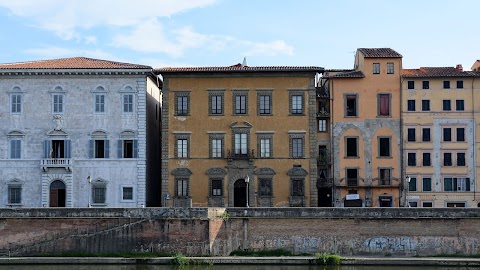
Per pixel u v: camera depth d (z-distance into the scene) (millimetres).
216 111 85312
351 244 67875
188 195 84562
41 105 85062
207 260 63969
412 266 63281
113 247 66938
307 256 66938
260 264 63938
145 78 84750
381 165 86625
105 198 84188
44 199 84188
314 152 84812
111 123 84625
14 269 61781
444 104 87688
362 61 88562
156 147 93188
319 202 88500
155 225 66812
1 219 68062
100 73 84500
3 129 84938
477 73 88562
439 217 67688
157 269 61250
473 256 67125
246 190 83000
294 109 85250
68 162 84062
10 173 84562
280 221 68312
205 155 85000
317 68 84625
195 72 84688
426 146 87312
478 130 87438
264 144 85062
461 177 87312
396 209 68062
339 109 87250
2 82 85125
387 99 87438
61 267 62844
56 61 89375
